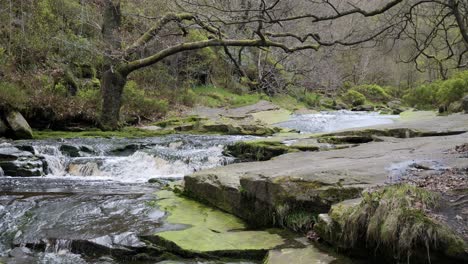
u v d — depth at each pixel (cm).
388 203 402
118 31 1773
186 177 773
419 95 2958
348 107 3322
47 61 1920
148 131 1716
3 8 1898
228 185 659
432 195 405
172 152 1174
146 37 1611
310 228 526
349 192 512
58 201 749
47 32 2012
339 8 1088
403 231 377
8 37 1880
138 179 1021
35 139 1428
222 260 494
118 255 530
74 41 2036
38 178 1011
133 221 623
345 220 437
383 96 3850
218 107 2548
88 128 1677
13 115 1429
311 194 537
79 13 2256
